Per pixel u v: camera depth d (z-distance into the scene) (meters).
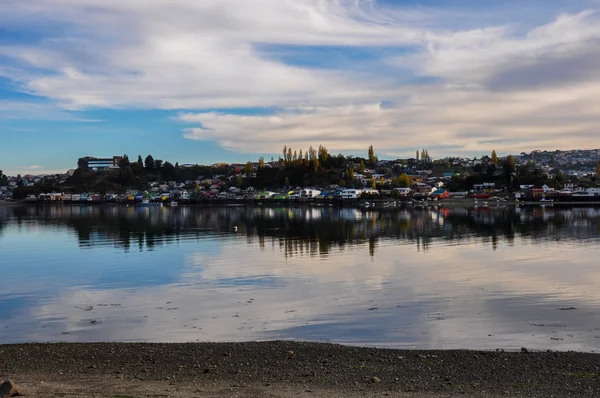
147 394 17.56
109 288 42.19
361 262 54.91
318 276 46.28
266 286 41.91
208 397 17.25
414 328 28.47
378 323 29.66
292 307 34.19
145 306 35.28
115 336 28.08
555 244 68.88
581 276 44.19
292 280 44.44
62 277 47.91
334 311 32.84
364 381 19.34
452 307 33.38
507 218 126.75
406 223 114.62
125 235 92.25
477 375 19.94
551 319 29.92
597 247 64.88
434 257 58.16
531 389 18.27
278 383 19.16
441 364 21.44
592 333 26.89
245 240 80.62
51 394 17.41
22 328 29.98
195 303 35.97
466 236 82.38
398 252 63.34
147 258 60.34
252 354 23.38
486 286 40.34
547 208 181.50
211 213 179.88
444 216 140.75
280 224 117.25
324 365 21.59
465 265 51.66
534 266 50.16
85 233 97.62
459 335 26.91
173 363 22.16
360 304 34.69
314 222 122.44
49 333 28.86
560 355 22.39
